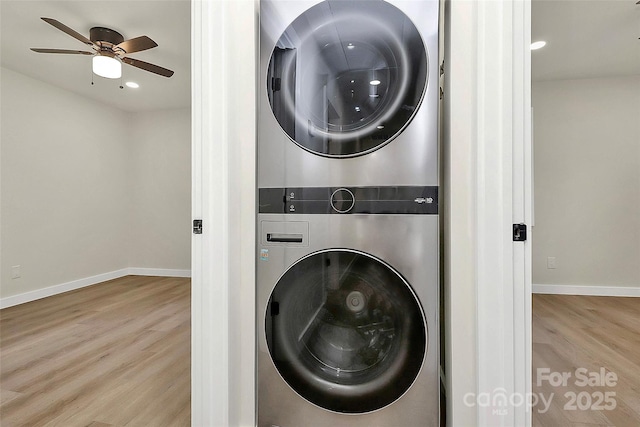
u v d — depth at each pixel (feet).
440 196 4.20
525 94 3.26
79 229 13.71
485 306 3.32
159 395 5.46
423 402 3.51
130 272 16.35
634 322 9.32
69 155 13.26
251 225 3.92
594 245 12.21
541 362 6.87
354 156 3.63
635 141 11.89
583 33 9.14
